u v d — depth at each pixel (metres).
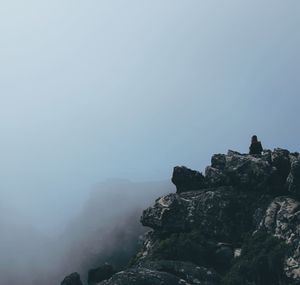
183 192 87.12
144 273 64.38
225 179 84.88
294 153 85.50
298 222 70.31
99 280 77.56
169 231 80.50
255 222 76.44
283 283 65.19
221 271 72.94
